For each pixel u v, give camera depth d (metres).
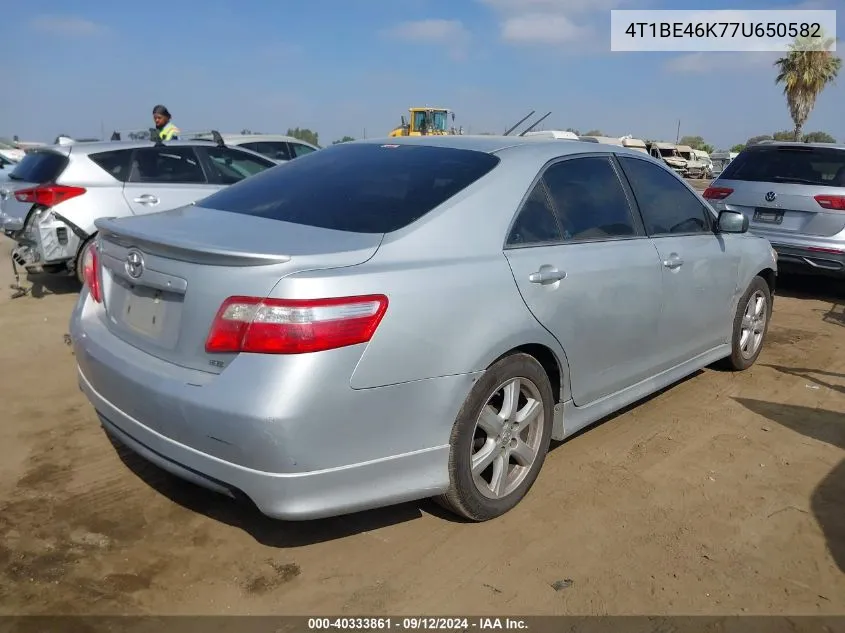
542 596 2.72
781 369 5.48
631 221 3.96
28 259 6.86
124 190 7.13
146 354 2.81
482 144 3.58
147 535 3.03
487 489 3.13
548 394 3.34
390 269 2.67
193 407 2.50
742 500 3.46
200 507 3.26
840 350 6.05
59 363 5.12
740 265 4.92
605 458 3.86
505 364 3.05
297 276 2.46
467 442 2.94
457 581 2.79
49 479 3.46
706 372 5.36
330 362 2.46
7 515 3.13
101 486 3.41
